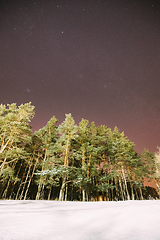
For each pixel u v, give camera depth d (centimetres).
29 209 529
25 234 203
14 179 1997
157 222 263
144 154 3069
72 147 2364
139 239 180
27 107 2008
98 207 564
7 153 1666
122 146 2520
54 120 2753
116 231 225
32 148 2447
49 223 280
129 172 2412
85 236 201
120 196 2641
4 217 327
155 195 3431
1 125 1788
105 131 2733
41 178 2067
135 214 349
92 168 1992
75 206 680
